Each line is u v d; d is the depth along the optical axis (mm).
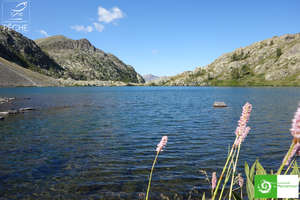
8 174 9781
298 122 1168
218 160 11438
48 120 25281
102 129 20141
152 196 7746
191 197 7594
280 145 14336
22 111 33688
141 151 13273
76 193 8016
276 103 45031
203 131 19266
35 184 8773
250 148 13664
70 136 17359
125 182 8898
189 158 11836
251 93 92438
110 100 58938
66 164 11023
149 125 22312
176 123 23547
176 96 79000
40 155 12539
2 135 17656
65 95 81500
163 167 10523
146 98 68250
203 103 49562
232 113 31750
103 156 12289
